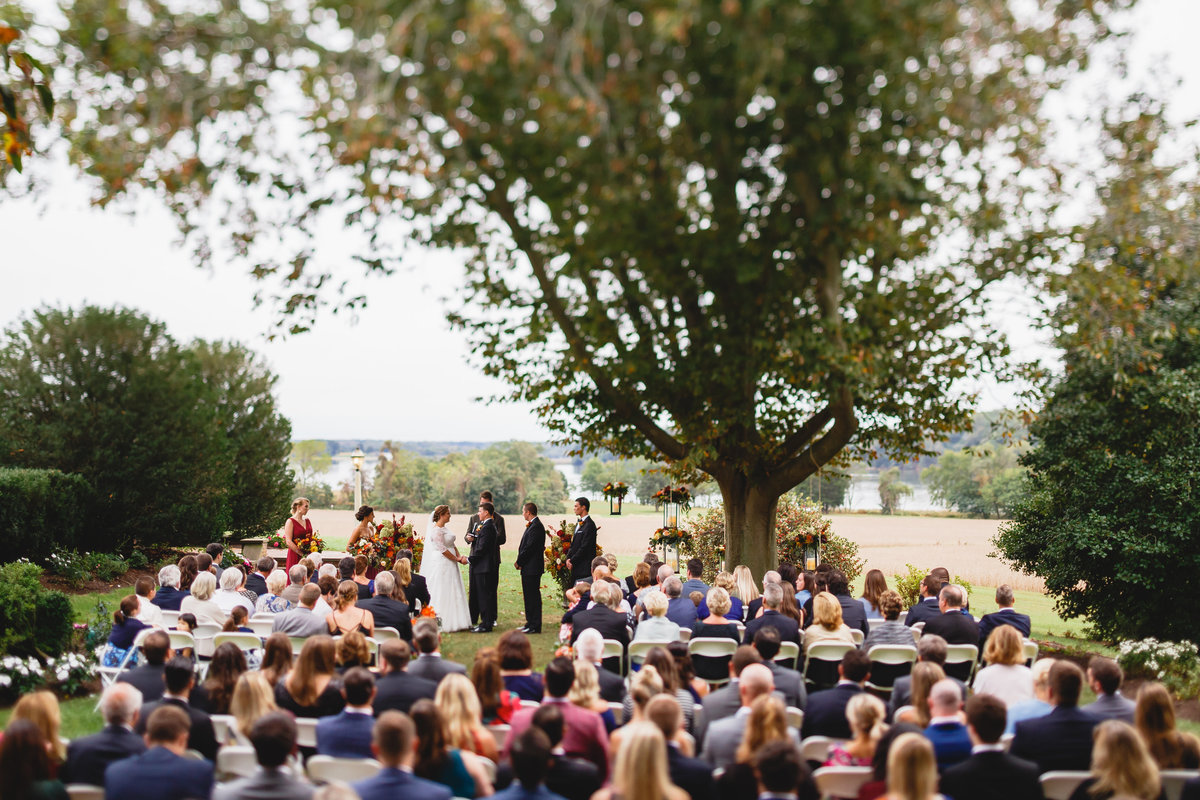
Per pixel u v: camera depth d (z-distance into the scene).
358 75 6.58
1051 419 12.73
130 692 4.55
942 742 4.60
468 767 4.25
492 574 11.89
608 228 7.86
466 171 7.66
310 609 7.52
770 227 8.46
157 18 6.75
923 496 106.69
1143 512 12.46
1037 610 21.39
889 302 9.14
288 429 23.55
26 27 7.10
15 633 8.53
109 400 17.81
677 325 9.73
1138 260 9.96
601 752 4.68
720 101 7.14
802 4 6.30
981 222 8.80
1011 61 7.66
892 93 7.22
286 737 3.85
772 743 3.72
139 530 18.11
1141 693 4.67
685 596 8.98
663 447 11.13
